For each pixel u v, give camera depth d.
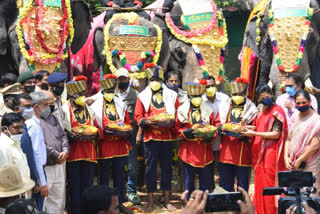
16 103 4.84
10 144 4.47
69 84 5.67
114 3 7.80
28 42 6.64
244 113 6.14
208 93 6.38
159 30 7.40
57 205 5.47
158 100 6.34
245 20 12.79
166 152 6.41
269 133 5.79
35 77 5.86
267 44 7.43
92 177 5.88
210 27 7.60
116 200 3.03
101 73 8.35
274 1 7.29
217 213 2.71
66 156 5.37
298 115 5.69
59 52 6.82
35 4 6.72
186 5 7.67
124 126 6.03
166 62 7.71
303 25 7.11
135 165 6.69
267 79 7.59
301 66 7.07
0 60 7.24
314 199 3.29
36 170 4.85
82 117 5.75
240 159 6.18
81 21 7.57
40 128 5.01
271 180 5.85
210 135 6.07
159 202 6.80
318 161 5.55
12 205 2.92
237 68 12.79
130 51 7.25
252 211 2.68
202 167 6.31
